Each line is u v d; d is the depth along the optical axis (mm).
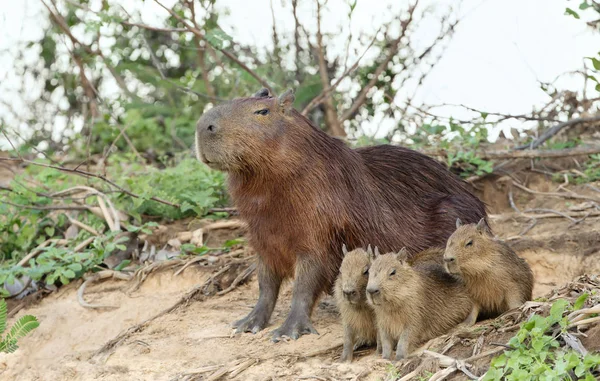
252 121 8242
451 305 7832
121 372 8453
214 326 9203
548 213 11562
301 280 8609
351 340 7773
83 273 11031
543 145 13008
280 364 7867
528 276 8062
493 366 6582
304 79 15469
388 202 9109
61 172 13242
